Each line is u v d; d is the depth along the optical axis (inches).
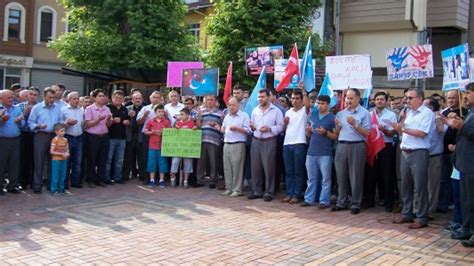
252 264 227.0
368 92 383.6
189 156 422.3
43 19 1186.6
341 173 343.9
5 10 1113.4
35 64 1167.6
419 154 299.0
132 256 234.7
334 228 297.0
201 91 432.5
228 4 642.2
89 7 740.0
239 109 399.5
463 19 688.4
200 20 968.3
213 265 224.5
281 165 410.9
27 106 402.0
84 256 233.0
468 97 262.1
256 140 382.9
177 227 291.4
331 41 675.4
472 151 259.8
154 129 428.8
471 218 261.0
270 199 378.6
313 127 355.3
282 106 427.2
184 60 721.6
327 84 372.2
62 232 274.4
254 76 634.2
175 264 224.7
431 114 297.3
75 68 756.6
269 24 628.7
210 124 423.2
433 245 263.6
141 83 700.0
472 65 322.0
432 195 322.7
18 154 380.5
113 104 431.8
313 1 652.7
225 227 293.9
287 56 623.5
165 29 734.5
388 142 346.3
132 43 698.2
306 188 385.7
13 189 381.1
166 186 431.5
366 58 373.7
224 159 400.2
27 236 264.7
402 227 302.2
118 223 298.2
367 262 233.1
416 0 656.4
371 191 360.2
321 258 237.9
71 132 400.8
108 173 429.1
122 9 718.5
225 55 649.0
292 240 268.5
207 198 383.6
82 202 355.3
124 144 437.1
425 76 363.3
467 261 237.0
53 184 385.4
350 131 337.7
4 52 1117.7
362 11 700.0
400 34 679.7
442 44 723.4
